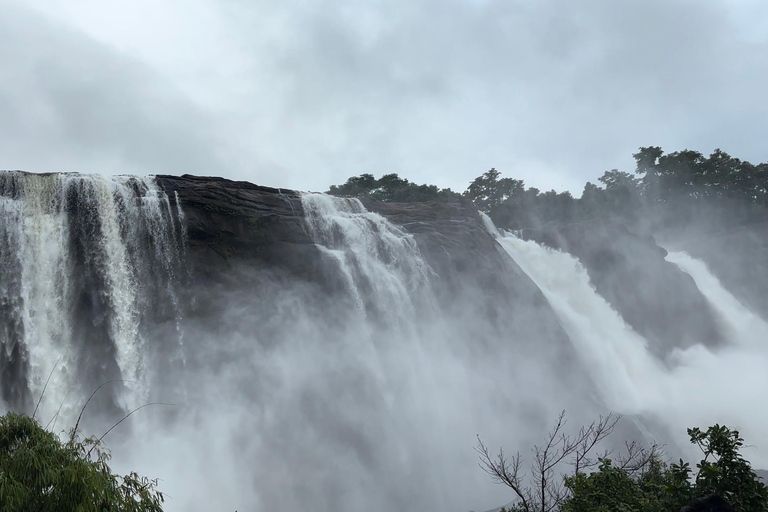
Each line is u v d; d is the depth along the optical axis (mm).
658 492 14789
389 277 43594
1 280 30531
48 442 11914
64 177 34031
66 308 32219
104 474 11852
